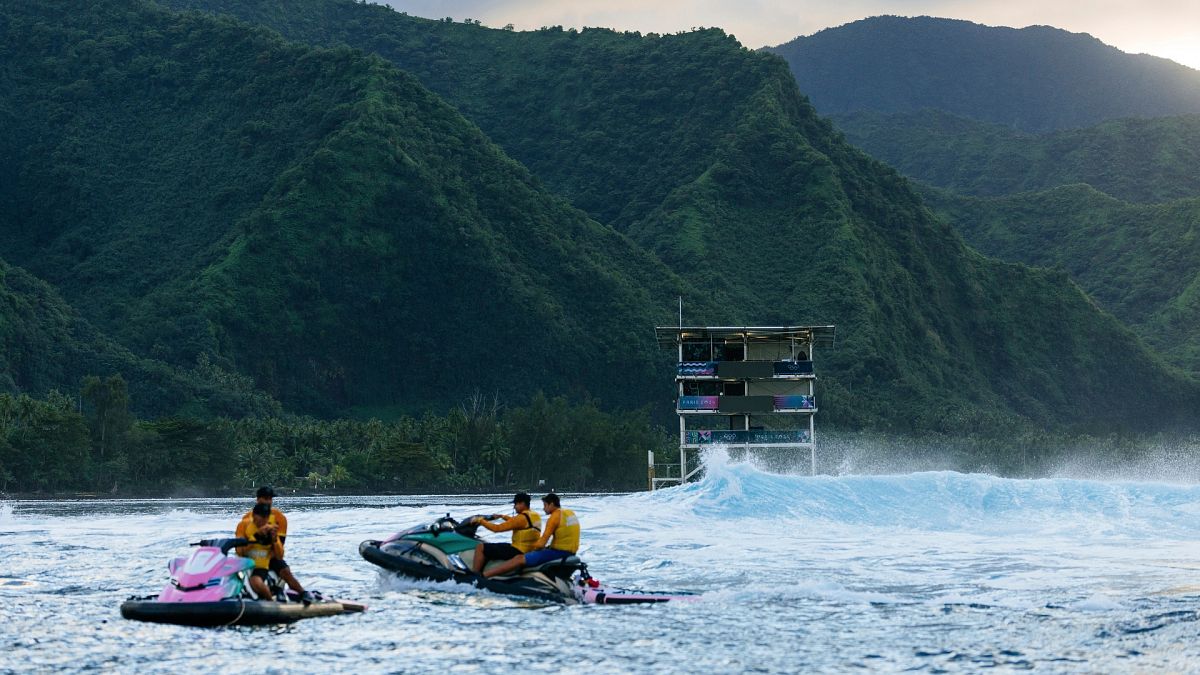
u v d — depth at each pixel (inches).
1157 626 927.0
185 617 936.3
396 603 1060.5
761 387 4968.0
